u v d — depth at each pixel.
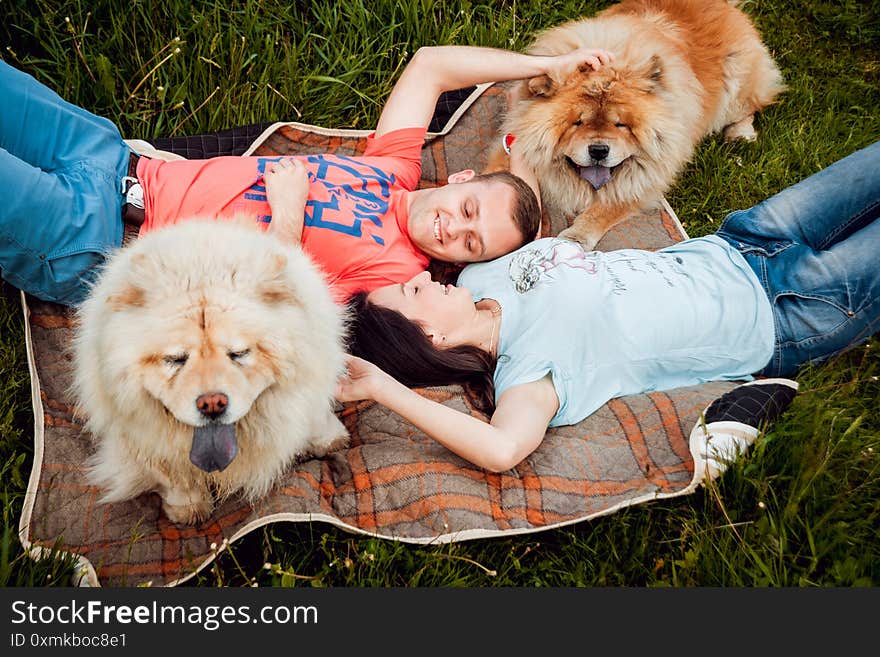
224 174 2.86
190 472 2.22
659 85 3.72
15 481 2.46
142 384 1.88
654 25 4.06
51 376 2.66
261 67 3.77
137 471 2.30
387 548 2.39
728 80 4.25
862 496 2.59
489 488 2.50
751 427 2.60
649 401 2.77
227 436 1.92
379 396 2.44
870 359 3.12
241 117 3.64
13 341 2.80
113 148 2.87
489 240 2.92
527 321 2.71
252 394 1.90
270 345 1.91
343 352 2.38
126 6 3.62
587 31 3.84
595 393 2.75
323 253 2.86
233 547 2.40
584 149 3.66
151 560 2.31
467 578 2.38
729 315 2.83
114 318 1.90
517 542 2.48
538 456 2.61
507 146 3.76
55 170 2.77
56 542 2.23
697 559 2.38
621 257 2.93
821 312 2.81
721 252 2.96
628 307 2.75
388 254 2.94
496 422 2.52
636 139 3.71
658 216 3.83
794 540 2.48
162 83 3.61
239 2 3.87
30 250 2.53
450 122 3.83
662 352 2.78
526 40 4.35
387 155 3.23
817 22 4.98
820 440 2.65
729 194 4.01
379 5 4.02
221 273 1.94
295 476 2.46
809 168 4.12
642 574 2.45
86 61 3.53
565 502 2.51
